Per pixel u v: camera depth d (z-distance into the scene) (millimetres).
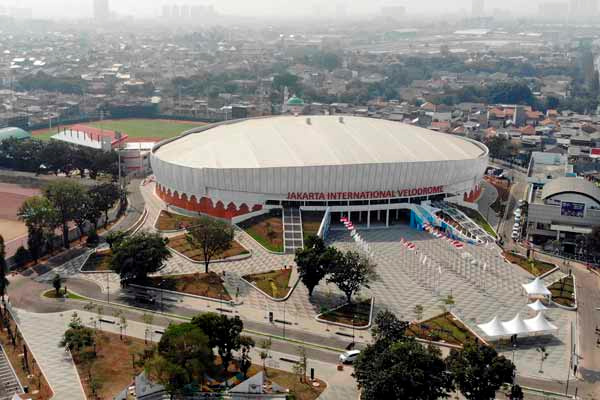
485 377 151375
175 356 156500
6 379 170375
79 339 177625
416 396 146750
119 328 198625
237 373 173375
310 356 184875
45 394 163375
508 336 197375
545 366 182375
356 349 189000
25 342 189500
